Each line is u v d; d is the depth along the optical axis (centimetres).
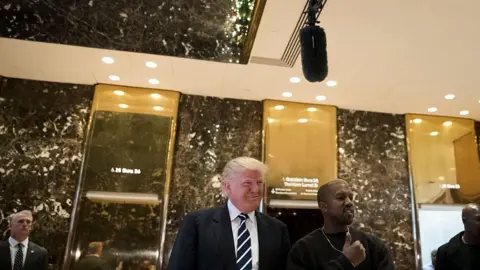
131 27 505
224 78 596
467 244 336
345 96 652
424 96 643
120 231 584
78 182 593
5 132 604
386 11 418
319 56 307
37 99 625
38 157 604
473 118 732
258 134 668
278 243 251
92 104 628
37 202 586
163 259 584
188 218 250
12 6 491
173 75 592
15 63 575
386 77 577
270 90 638
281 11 424
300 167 652
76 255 564
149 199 602
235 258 231
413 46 486
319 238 262
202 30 511
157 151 623
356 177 673
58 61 562
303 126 673
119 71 588
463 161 705
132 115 632
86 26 499
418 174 685
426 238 655
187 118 655
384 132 706
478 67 537
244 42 500
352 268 223
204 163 639
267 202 629
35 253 477
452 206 677
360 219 652
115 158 611
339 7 413
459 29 446
